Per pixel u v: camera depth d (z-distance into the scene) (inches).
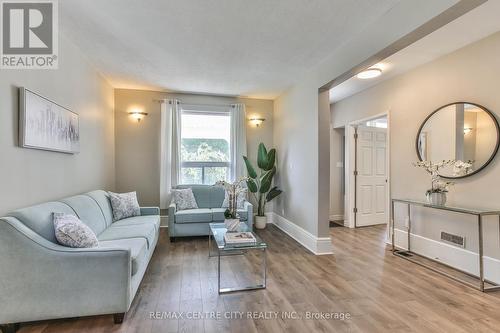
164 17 95.2
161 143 188.9
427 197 121.0
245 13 92.6
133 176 189.3
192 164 201.2
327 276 110.0
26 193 84.4
